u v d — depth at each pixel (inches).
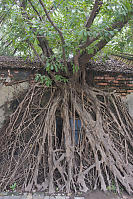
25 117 177.2
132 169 152.2
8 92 193.8
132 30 159.9
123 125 181.2
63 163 149.5
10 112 190.5
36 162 149.5
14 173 146.1
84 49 146.0
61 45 147.3
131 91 206.5
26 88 194.2
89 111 182.9
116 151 161.6
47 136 166.9
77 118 178.5
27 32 136.7
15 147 162.4
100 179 141.2
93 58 185.0
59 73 181.9
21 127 168.9
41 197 127.8
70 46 132.7
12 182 142.6
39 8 148.6
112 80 201.0
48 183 138.9
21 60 209.9
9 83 187.9
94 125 168.1
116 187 138.3
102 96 201.2
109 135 171.6
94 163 149.6
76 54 147.4
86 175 149.2
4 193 133.0
